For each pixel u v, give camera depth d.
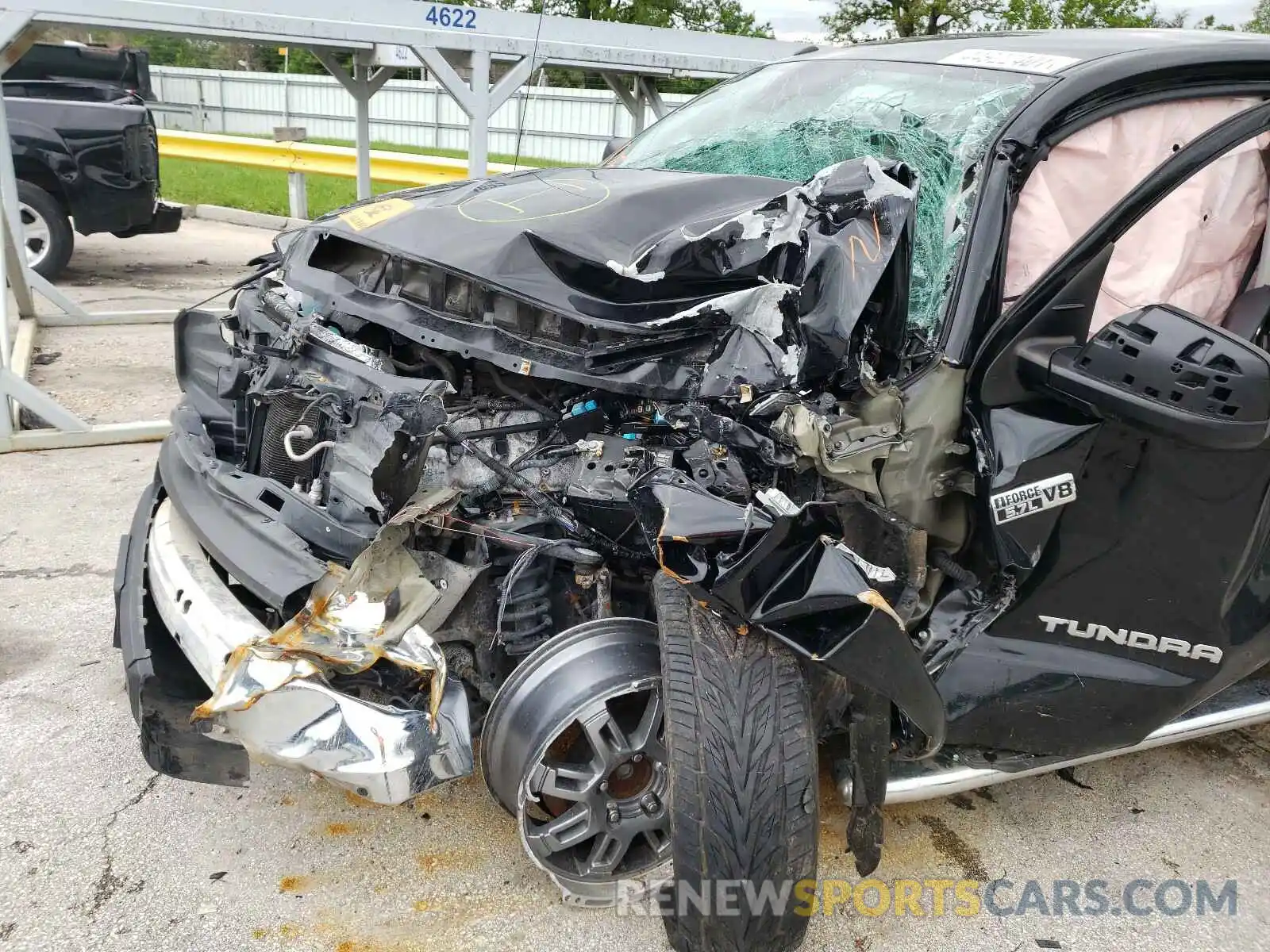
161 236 11.93
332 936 2.34
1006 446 2.36
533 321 2.49
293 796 2.82
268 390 2.58
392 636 2.11
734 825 2.02
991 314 2.44
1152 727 2.69
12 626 3.56
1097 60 2.71
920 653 2.37
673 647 2.14
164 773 2.46
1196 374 2.11
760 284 2.41
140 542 2.89
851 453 2.23
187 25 5.17
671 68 6.45
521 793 2.25
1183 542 2.52
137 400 6.00
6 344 5.15
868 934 2.45
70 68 10.19
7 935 2.28
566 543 2.43
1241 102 2.81
